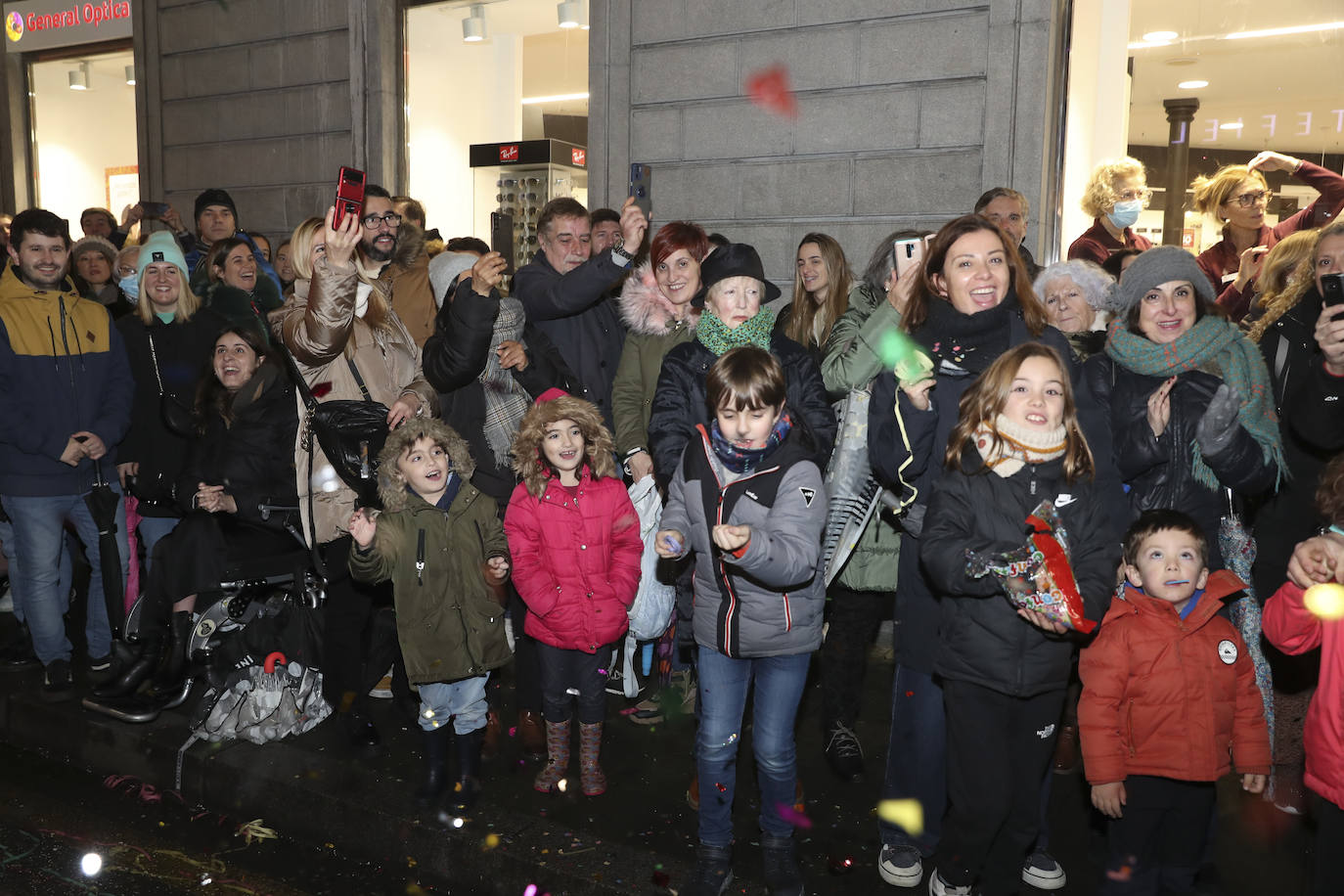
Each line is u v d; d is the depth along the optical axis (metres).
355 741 3.75
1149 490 2.87
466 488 3.40
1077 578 2.46
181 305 4.37
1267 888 2.81
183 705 4.14
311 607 3.91
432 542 3.29
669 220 6.74
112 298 5.79
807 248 4.23
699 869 2.83
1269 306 3.81
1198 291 2.92
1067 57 5.53
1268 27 5.89
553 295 3.89
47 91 10.64
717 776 2.80
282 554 3.96
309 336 3.43
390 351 3.83
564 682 3.38
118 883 3.21
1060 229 5.66
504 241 6.13
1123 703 2.63
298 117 8.51
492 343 3.67
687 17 6.53
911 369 2.66
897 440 2.69
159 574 3.98
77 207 10.69
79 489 4.23
